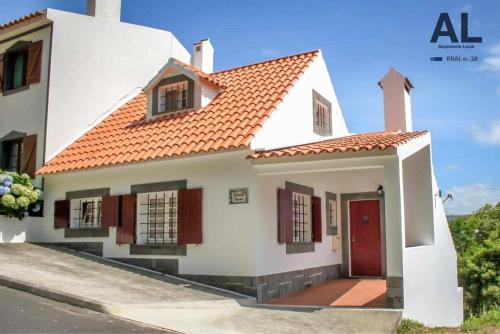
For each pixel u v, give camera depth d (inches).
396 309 360.2
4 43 659.4
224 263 420.5
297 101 510.9
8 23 625.0
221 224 426.6
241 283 408.8
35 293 335.0
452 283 550.6
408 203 474.3
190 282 432.8
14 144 645.3
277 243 439.8
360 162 374.9
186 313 329.4
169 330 286.0
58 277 383.6
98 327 273.1
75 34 619.2
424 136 451.2
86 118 619.8
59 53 602.5
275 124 456.4
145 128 539.5
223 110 497.7
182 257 447.8
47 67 597.9
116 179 509.0
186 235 442.0
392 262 364.8
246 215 414.0
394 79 615.5
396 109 609.0
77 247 534.9
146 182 482.9
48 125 585.0
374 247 582.2
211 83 536.7
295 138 496.7
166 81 553.9
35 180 585.3
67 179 557.9
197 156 437.7
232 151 415.8
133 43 676.1
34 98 607.5
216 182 434.9
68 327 267.0
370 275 580.4
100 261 485.4
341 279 569.6
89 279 393.4
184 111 533.0
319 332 303.0
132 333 270.2
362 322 327.3
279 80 523.5
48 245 550.9
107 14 659.4
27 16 605.9
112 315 303.3
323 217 553.9
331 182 582.9
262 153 412.2
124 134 549.3
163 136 493.7
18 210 551.5
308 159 384.5
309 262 504.7
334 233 582.2
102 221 511.5
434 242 463.8
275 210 439.8
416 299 394.0
